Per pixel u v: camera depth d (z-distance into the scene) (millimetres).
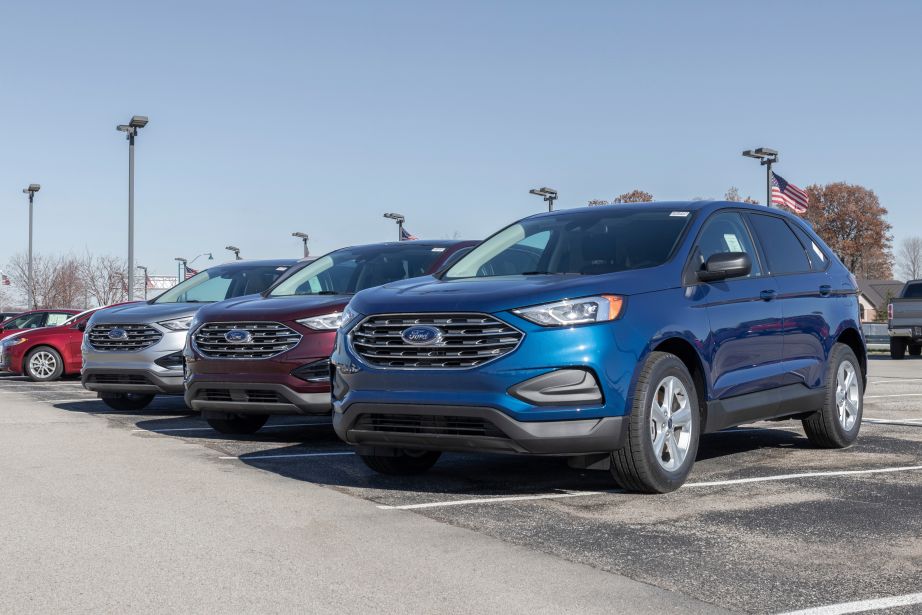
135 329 10203
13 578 3861
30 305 42219
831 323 7352
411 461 6301
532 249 6633
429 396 5344
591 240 6469
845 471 6348
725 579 3850
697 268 6121
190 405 8359
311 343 7734
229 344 7961
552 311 5266
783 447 7570
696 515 5023
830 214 91812
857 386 7637
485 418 5219
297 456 7180
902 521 4859
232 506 5258
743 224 6883
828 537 4535
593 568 4008
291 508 5211
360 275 9094
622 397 5332
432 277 6625
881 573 3934
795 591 3688
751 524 4809
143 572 3945
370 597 3617
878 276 101062
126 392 10531
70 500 5402
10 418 9977
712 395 6004
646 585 3770
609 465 5531
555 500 5449
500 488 5863
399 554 4230
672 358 5668
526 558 4164
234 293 11328
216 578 3861
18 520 4891
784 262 7129
